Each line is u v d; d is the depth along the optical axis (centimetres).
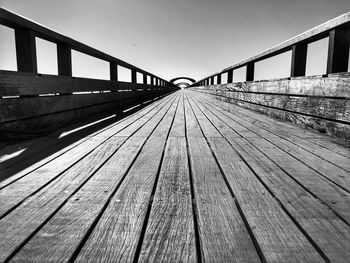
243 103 617
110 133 298
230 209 124
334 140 266
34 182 154
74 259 88
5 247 94
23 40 273
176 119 412
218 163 193
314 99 317
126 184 152
